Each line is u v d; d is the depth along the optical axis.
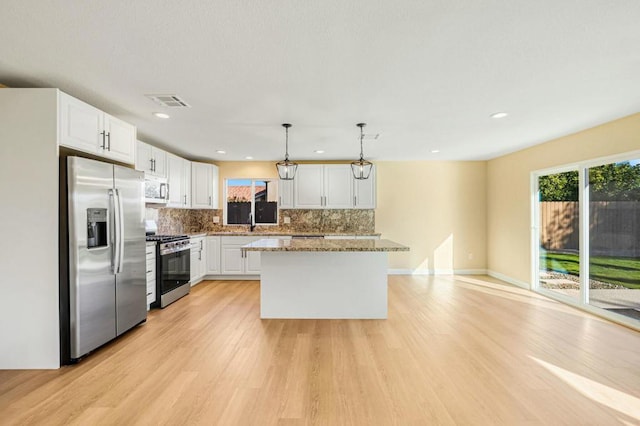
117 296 2.96
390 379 2.30
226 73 2.37
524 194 5.07
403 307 4.09
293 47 2.00
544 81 2.50
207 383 2.24
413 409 1.95
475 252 6.20
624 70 2.31
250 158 5.93
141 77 2.43
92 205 2.66
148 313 3.86
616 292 3.53
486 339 3.03
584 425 1.81
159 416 1.87
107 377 2.32
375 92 2.73
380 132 4.05
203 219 6.22
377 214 6.21
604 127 3.62
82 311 2.55
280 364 2.53
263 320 3.61
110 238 2.85
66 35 1.85
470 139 4.42
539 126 3.75
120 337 3.08
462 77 2.44
